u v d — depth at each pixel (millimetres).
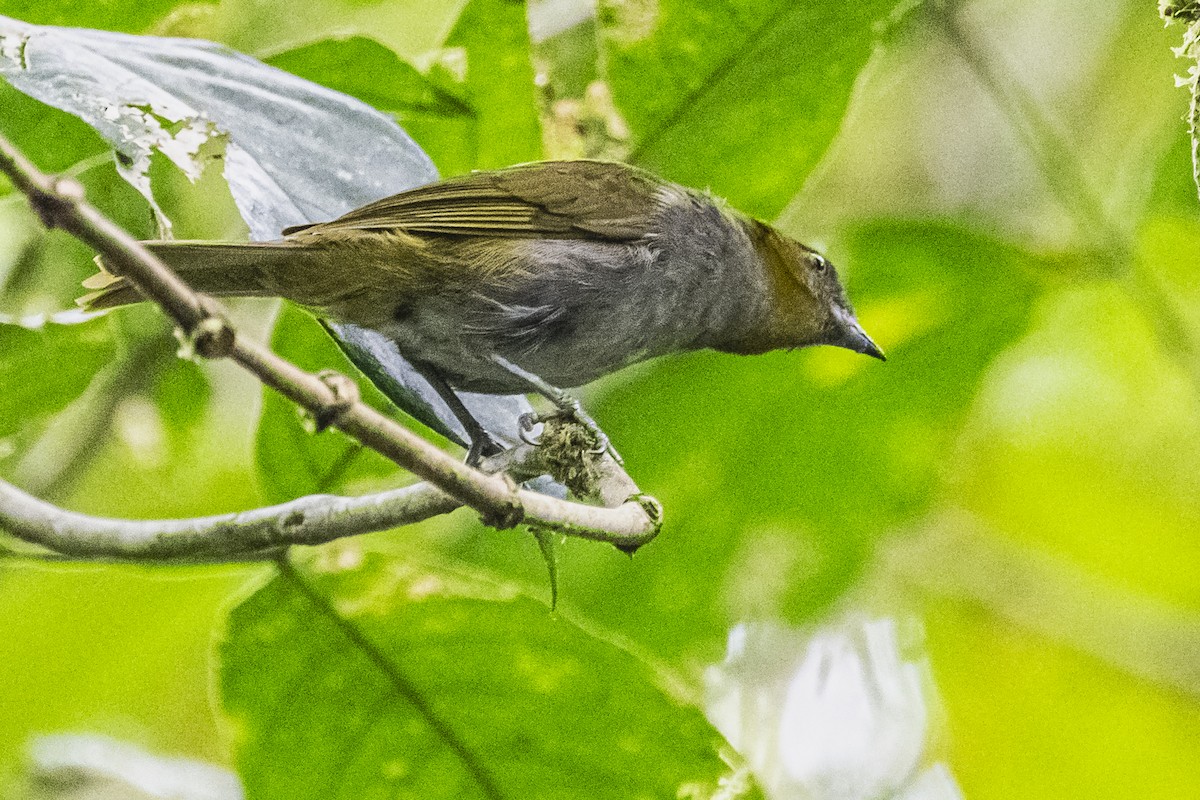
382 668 7203
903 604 12586
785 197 10414
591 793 7418
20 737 10906
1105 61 12977
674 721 7199
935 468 11617
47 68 6730
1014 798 12219
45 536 6164
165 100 6965
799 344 10375
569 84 9992
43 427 10711
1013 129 12273
